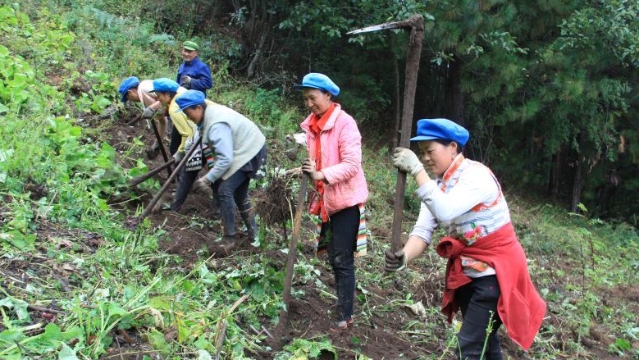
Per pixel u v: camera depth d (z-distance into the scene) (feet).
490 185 10.76
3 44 23.09
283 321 12.94
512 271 10.90
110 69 24.97
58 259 12.14
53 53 24.17
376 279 18.33
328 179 12.52
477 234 10.91
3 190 14.25
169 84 16.74
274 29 36.09
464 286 11.41
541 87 37.86
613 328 20.39
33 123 17.13
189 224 17.12
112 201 16.90
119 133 21.38
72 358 9.07
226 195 15.25
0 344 9.01
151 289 11.99
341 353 13.20
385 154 35.53
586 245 30.22
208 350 10.69
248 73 34.45
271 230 17.43
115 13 32.96
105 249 13.29
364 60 37.29
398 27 11.61
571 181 50.65
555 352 17.30
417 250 11.71
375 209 25.58
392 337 14.84
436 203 10.45
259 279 13.83
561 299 21.67
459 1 31.78
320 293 15.55
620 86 37.52
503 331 17.31
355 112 37.35
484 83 36.04
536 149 47.11
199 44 33.42
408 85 11.64
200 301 12.69
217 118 14.84
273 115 29.27
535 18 36.73
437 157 11.02
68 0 30.53
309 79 12.69
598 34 35.24
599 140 41.24
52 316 10.25
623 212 51.62
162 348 10.12
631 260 31.89
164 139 21.90
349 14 34.04
